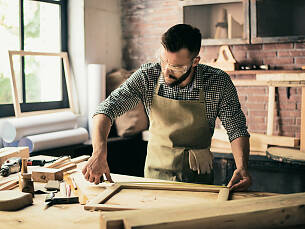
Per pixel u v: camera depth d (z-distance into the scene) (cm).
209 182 206
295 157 310
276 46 386
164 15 438
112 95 197
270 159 359
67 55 423
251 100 400
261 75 371
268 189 379
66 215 138
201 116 201
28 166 213
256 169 382
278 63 386
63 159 221
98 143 173
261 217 101
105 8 441
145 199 150
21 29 374
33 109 389
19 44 375
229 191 159
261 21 383
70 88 418
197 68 198
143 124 420
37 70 394
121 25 465
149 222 94
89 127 412
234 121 196
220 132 380
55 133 354
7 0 361
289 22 373
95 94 404
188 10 414
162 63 177
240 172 174
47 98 407
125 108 199
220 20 400
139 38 456
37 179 187
